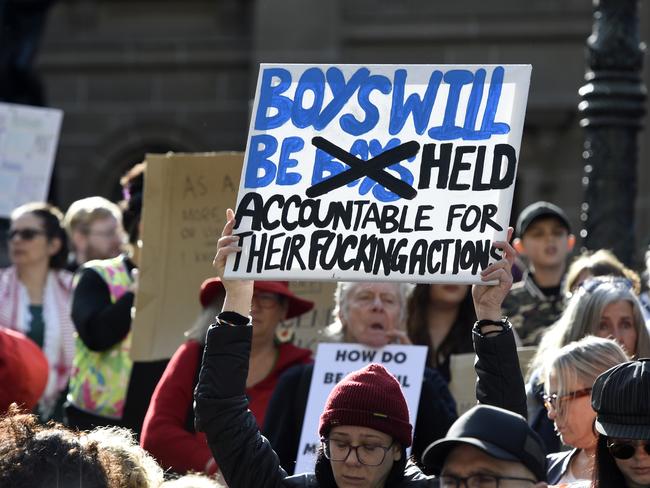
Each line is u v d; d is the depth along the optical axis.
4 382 12.28
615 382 7.96
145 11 40.62
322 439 8.30
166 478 10.94
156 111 40.34
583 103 14.30
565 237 14.94
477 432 6.99
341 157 8.84
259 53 39.38
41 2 25.58
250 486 8.52
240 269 8.70
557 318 14.25
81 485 6.91
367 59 39.19
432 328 13.20
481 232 8.55
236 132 40.22
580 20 38.31
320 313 12.84
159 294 12.88
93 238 17.22
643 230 36.00
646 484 7.89
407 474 8.45
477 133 8.73
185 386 11.32
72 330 16.73
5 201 18.55
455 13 38.88
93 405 13.67
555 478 9.48
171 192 13.02
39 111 18.64
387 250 8.63
